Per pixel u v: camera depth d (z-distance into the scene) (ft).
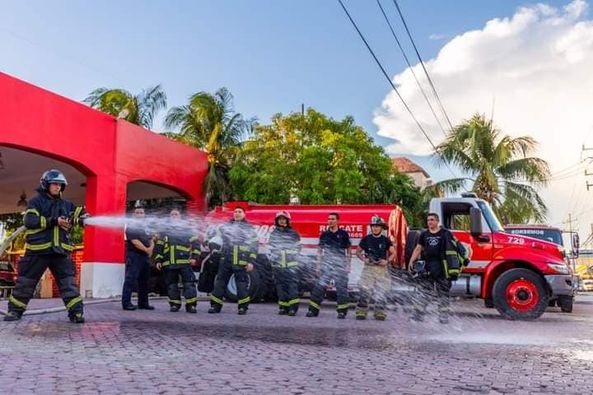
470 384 15.53
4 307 33.60
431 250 33.27
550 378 16.65
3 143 42.19
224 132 77.71
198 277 46.62
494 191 82.89
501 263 38.50
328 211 46.39
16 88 43.21
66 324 26.11
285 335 25.25
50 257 26.50
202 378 15.17
